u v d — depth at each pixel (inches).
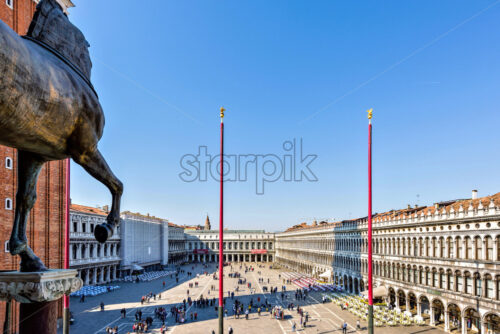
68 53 303.6
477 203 1806.1
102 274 3814.0
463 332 1750.7
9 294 303.6
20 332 320.5
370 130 1086.4
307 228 4906.5
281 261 6766.7
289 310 2497.5
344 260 3422.7
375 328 1935.3
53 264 1897.1
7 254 1533.0
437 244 1993.1
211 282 4057.6
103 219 3878.0
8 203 1555.1
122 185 340.8
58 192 1961.1
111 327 1937.7
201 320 2148.1
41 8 292.4
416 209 2578.7
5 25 208.1
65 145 283.3
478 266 1681.8
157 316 2223.2
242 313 2377.0
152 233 5344.5
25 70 213.5
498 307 1551.4
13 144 253.4
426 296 2044.8
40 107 231.5
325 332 1886.1
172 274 4980.3
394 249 2450.8
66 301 891.4
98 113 300.0
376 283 2682.1
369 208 1053.8
